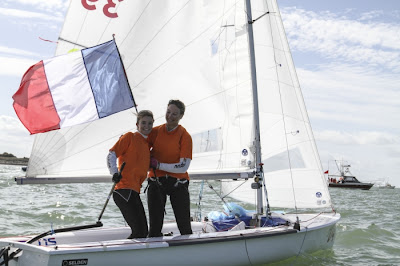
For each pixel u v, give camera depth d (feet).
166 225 18.42
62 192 49.65
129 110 17.90
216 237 14.96
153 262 13.70
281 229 17.19
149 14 18.48
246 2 20.03
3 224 26.17
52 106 15.84
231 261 15.40
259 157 19.40
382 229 29.78
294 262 18.16
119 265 13.19
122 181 13.98
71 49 17.76
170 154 14.71
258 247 16.14
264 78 23.34
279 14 23.84
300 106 23.26
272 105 23.18
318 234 19.30
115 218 30.35
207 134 18.99
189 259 14.37
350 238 26.63
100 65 16.52
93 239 16.10
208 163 18.90
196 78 19.01
